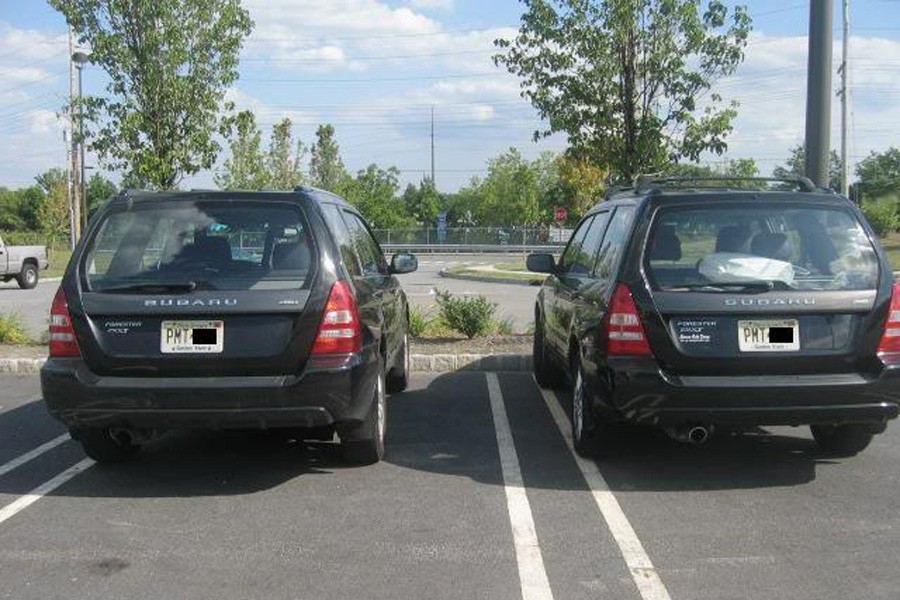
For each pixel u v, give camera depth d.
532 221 73.31
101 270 5.48
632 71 10.87
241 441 6.79
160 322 5.29
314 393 5.25
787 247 5.54
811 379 5.21
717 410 5.23
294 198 5.64
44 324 14.02
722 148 10.96
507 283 26.83
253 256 5.46
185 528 4.87
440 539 4.66
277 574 4.21
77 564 4.36
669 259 5.46
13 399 8.42
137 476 5.89
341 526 4.88
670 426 5.41
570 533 4.73
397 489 5.56
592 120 11.03
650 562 4.32
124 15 11.63
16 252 25.22
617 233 6.09
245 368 5.25
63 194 54.19
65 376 5.31
